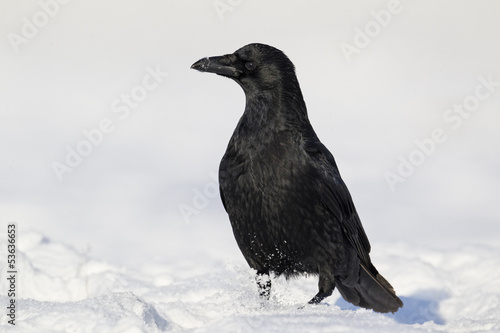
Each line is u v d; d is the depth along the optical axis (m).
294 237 7.86
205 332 5.68
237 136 8.04
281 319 5.94
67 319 6.00
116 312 6.14
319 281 8.06
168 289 9.26
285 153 7.86
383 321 6.03
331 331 5.61
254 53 8.19
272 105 8.06
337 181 8.02
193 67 8.23
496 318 6.82
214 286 9.15
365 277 8.41
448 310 9.36
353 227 8.27
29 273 9.48
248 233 7.99
